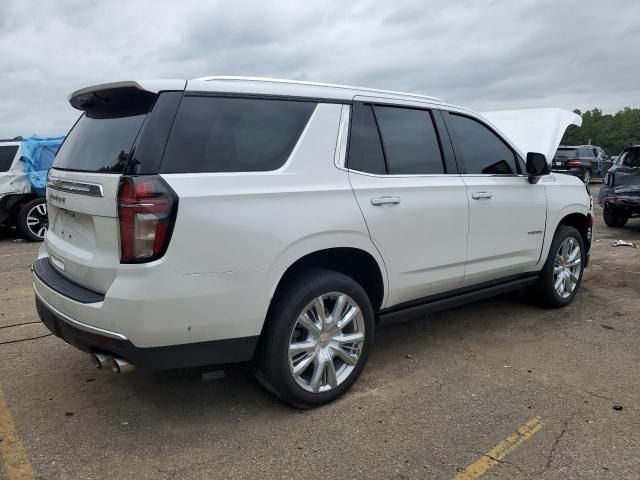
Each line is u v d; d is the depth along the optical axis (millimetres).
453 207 4004
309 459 2822
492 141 4598
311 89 3424
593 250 8812
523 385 3668
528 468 2730
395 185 3646
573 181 5445
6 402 3443
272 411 3322
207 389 3615
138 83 2836
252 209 2932
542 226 4910
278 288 3207
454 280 4141
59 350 4305
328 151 3350
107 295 2715
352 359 3484
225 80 3176
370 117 3664
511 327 4855
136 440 2998
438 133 4105
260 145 3100
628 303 5594
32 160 10172
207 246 2783
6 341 4512
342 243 3314
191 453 2877
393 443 2963
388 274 3637
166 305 2715
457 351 4297
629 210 10906
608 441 2967
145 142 2748
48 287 3170
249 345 3021
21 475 2678
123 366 2850
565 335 4645
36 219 10211
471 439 2998
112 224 2744
